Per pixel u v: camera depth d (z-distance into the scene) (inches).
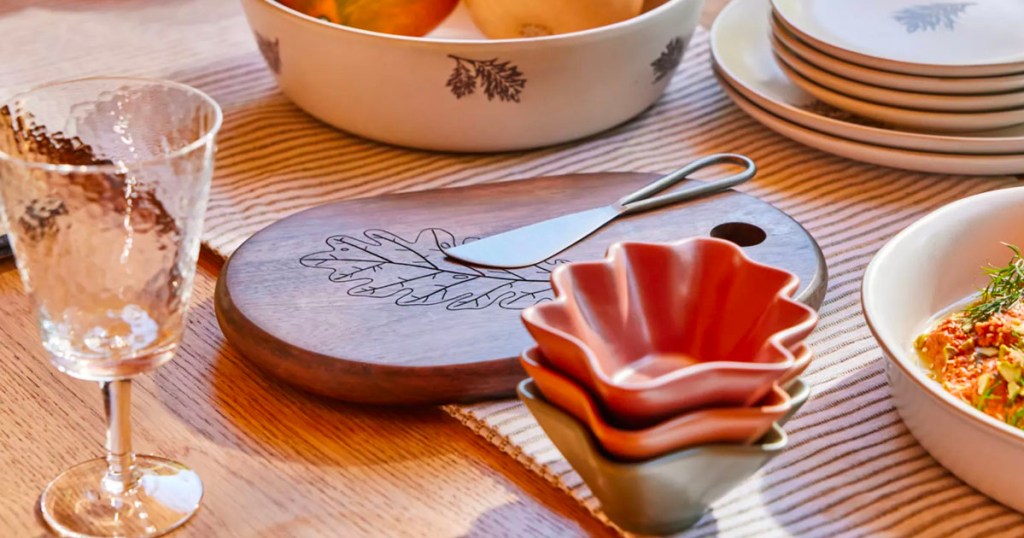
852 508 21.0
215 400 24.0
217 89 38.7
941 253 26.2
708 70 41.7
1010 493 20.6
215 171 33.5
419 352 23.5
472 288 26.0
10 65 39.5
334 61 32.7
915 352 24.9
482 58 31.6
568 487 21.1
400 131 34.0
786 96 37.0
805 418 23.5
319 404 24.1
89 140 21.2
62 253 18.2
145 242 18.6
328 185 33.0
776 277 20.6
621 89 34.4
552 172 34.0
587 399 18.0
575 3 34.7
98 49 41.5
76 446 22.3
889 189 33.7
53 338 19.1
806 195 33.3
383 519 20.7
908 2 34.9
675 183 31.0
